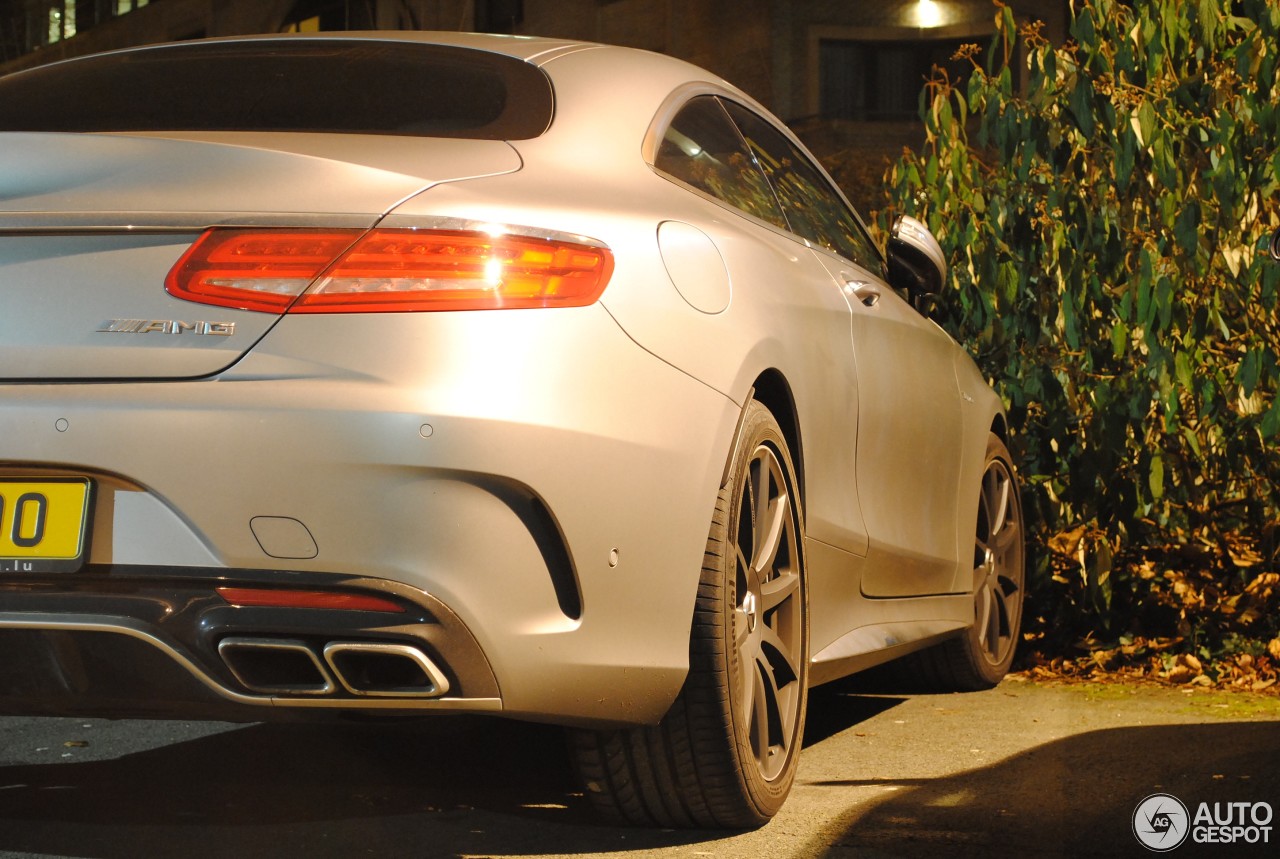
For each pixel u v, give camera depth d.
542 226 2.50
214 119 2.81
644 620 2.59
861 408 3.59
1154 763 3.52
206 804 3.12
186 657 2.31
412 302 2.35
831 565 3.43
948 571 4.37
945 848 2.78
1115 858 2.72
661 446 2.59
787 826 2.94
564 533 2.42
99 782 3.32
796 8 19.11
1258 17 5.07
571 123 2.92
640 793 2.82
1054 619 5.60
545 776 3.42
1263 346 5.18
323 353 2.32
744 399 2.86
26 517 2.34
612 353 2.52
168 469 2.29
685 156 3.27
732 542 2.80
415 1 21.73
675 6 19.98
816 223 3.97
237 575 2.29
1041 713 4.29
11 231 2.40
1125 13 5.38
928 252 4.50
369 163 2.49
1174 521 5.62
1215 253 5.13
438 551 2.31
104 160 2.44
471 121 2.83
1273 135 4.97
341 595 2.30
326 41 3.30
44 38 29.64
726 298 2.92
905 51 19.28
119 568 2.31
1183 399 5.36
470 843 2.81
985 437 4.78
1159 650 5.18
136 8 27.73
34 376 2.36
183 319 2.34
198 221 2.37
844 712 4.35
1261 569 5.34
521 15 21.66
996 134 5.55
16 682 2.39
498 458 2.34
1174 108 5.15
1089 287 5.29
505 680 2.40
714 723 2.75
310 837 2.85
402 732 3.94
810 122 19.11
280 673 2.37
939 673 4.69
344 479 2.28
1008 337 5.49
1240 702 4.42
